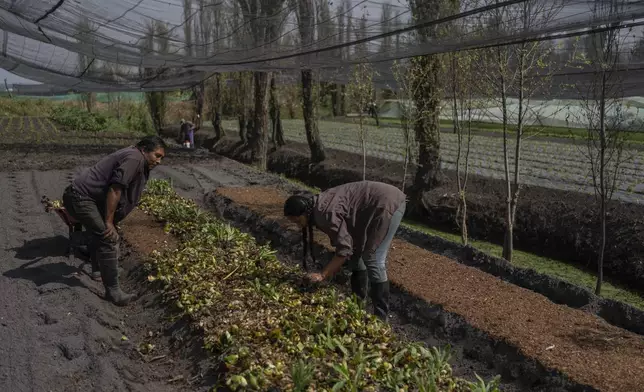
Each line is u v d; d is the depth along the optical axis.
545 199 11.90
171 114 39.03
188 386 4.41
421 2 6.39
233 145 25.02
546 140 21.80
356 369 4.16
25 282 6.06
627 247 9.70
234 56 9.00
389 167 17.09
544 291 6.79
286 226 8.70
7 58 12.18
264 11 6.96
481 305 5.73
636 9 5.73
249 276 6.14
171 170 14.81
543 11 6.27
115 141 22.94
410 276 6.57
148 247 7.35
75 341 4.84
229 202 10.77
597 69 7.80
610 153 8.02
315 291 5.80
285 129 32.84
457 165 10.49
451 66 10.12
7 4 7.18
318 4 6.80
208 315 5.22
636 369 4.40
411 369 4.30
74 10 7.10
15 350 4.59
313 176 18.94
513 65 9.87
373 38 7.33
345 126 33.19
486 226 12.23
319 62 9.93
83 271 6.68
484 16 6.71
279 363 4.23
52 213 9.40
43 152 17.64
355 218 5.12
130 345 5.15
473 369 4.97
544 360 4.56
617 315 6.08
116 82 13.75
